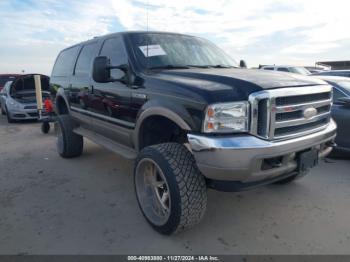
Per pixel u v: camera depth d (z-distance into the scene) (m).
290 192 3.86
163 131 3.33
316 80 3.05
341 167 4.77
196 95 2.52
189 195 2.60
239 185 2.48
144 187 3.17
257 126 2.43
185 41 4.02
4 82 16.25
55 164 5.23
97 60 3.34
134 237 2.89
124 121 3.55
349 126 4.74
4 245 2.77
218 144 2.34
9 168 5.05
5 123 10.63
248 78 2.67
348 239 2.82
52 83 6.09
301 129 2.73
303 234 2.91
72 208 3.52
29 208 3.52
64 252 2.67
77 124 5.38
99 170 4.88
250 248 2.71
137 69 3.34
